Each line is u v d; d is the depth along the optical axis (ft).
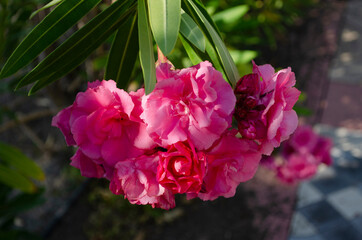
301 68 6.17
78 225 4.02
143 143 1.06
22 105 5.17
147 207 4.06
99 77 2.64
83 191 4.31
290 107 1.10
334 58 6.39
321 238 3.65
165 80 1.00
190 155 1.03
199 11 1.14
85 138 1.07
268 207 4.04
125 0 1.17
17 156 2.43
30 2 1.90
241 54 2.33
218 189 1.10
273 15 5.51
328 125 5.02
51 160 4.68
